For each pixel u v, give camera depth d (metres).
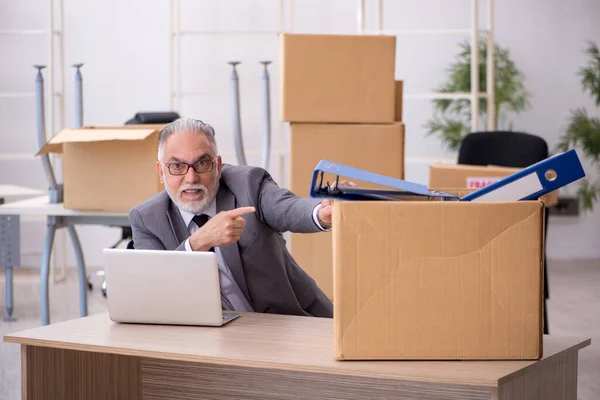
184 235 3.06
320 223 2.90
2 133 8.96
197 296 2.66
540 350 2.25
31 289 7.70
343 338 2.25
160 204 3.09
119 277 2.71
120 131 4.52
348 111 4.70
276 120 9.03
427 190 2.36
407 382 2.66
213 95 8.84
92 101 9.05
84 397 2.85
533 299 2.24
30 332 2.65
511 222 2.23
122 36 9.02
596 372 4.95
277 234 3.20
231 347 2.43
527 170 2.30
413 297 2.24
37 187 8.98
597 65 9.11
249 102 9.00
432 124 9.00
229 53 9.02
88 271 8.70
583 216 9.28
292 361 2.27
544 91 9.22
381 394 2.70
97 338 2.57
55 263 8.15
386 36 4.68
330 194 2.37
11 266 6.39
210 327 2.68
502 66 8.87
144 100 9.08
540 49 9.20
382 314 2.25
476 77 7.48
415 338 2.24
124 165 4.65
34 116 8.95
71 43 9.00
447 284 2.24
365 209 2.23
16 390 4.62
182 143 2.99
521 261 2.23
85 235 9.08
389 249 2.24
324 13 9.07
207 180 3.01
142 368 3.07
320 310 3.34
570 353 2.46
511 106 8.97
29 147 8.97
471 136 5.57
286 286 3.15
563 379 2.44
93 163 4.69
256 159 9.04
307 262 4.76
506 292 2.24
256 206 3.10
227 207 3.10
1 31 7.97
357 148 4.72
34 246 8.98
